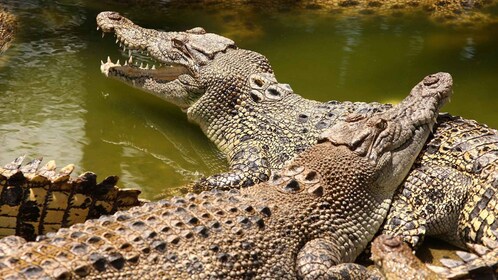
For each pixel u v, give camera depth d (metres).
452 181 9.62
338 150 9.58
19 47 15.05
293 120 11.48
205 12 17.34
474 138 10.11
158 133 12.58
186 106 12.61
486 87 14.14
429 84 10.69
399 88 14.02
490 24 17.11
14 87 13.55
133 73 12.97
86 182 8.66
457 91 13.97
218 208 8.36
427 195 9.62
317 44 15.91
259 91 11.93
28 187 8.54
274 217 8.51
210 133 12.24
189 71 12.38
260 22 16.98
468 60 15.28
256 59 12.50
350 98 13.60
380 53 15.54
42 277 6.84
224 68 12.15
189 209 8.23
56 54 14.85
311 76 14.45
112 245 7.43
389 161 9.63
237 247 7.97
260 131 11.64
